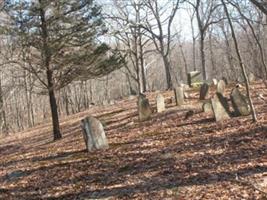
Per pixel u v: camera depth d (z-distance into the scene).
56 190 11.32
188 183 9.45
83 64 20.98
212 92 23.95
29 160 16.20
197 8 40.34
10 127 55.41
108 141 15.80
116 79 76.75
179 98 21.03
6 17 20.33
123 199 9.37
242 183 8.76
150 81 78.19
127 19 40.91
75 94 61.44
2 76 49.88
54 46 20.05
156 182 10.05
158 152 12.67
